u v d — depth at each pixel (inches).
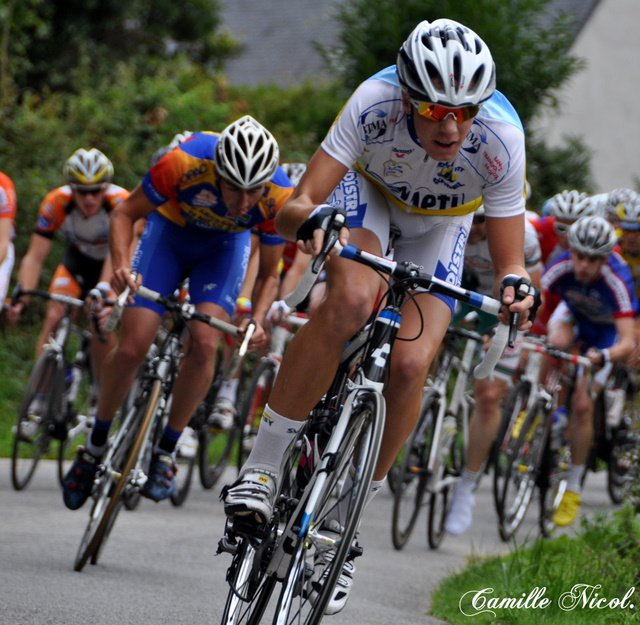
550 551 756.0
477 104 446.9
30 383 937.5
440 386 912.3
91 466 722.8
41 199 1674.5
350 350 474.3
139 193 729.6
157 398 679.1
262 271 795.4
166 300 690.8
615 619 604.4
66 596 570.3
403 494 882.8
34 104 2047.2
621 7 3154.5
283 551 437.7
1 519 799.7
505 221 498.9
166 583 636.1
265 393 1066.1
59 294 989.8
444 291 436.8
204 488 1074.1
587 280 1026.1
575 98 3132.4
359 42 2087.8
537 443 989.2
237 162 685.9
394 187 512.7
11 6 2034.9
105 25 2512.3
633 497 772.6
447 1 2026.3
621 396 1223.5
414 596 689.6
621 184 3144.7
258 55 3575.3
